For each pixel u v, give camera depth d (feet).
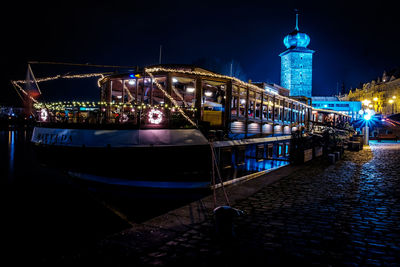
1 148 97.35
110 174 31.91
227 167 35.94
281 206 22.77
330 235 16.57
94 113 36.70
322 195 26.40
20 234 23.11
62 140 34.73
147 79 36.50
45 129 37.96
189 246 15.10
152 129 30.66
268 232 17.07
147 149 30.42
